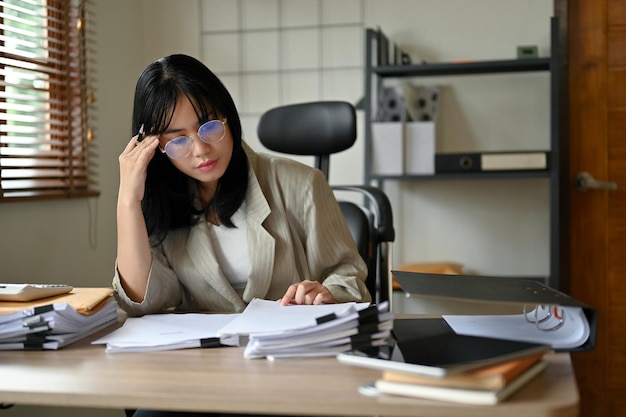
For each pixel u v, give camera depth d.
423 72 3.04
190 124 1.45
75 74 2.65
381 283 2.03
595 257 3.06
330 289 1.55
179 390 0.96
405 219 3.23
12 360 1.15
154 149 1.49
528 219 3.12
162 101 1.44
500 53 3.12
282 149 2.16
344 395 0.91
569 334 1.14
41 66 2.47
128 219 1.51
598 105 3.04
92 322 1.32
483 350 0.98
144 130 1.49
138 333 1.28
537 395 0.90
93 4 2.86
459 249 3.18
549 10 3.07
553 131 2.82
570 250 3.09
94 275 2.78
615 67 3.04
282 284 1.63
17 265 2.29
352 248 1.71
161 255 1.63
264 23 3.33
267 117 2.17
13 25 2.40
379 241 2.02
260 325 1.18
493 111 3.14
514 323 1.24
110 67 3.00
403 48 3.20
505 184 3.13
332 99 3.27
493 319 1.29
